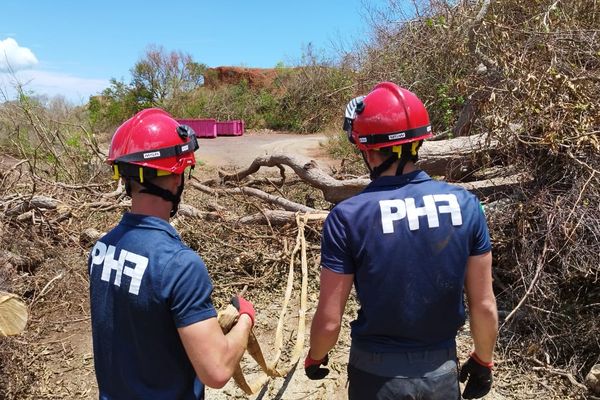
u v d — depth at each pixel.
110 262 1.59
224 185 7.90
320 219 5.21
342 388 3.31
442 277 1.66
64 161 8.56
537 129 4.16
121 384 1.60
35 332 4.00
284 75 24.44
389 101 1.74
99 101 23.83
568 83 4.01
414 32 9.63
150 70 24.12
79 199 6.46
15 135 8.97
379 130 1.72
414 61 9.14
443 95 7.91
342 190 6.05
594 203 3.65
